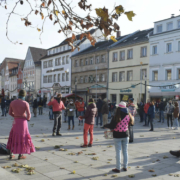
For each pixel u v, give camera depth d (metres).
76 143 9.89
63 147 9.05
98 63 45.44
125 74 40.03
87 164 6.78
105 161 7.11
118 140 6.06
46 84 63.03
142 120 20.05
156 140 10.88
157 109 32.25
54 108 11.72
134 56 38.66
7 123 17.59
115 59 42.31
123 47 40.41
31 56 71.38
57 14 4.58
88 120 9.04
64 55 55.53
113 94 42.44
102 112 15.31
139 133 13.27
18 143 6.82
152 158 7.56
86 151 8.44
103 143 9.91
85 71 48.62
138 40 38.88
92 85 45.34
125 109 6.06
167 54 34.34
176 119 15.14
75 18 4.46
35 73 68.56
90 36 4.46
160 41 35.25
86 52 48.69
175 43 33.53
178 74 33.28
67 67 54.38
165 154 8.11
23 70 76.94
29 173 5.85
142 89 37.31
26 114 6.94
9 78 91.00
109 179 5.58
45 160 7.18
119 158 6.07
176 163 7.02
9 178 5.12
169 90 33.75
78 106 19.50
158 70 35.47
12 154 7.56
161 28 35.88
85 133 9.09
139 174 5.97
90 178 5.62
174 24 34.00
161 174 6.00
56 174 5.88
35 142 10.02
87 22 4.36
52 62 60.66
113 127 6.04
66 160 7.19
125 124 6.04
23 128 6.86
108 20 3.98
